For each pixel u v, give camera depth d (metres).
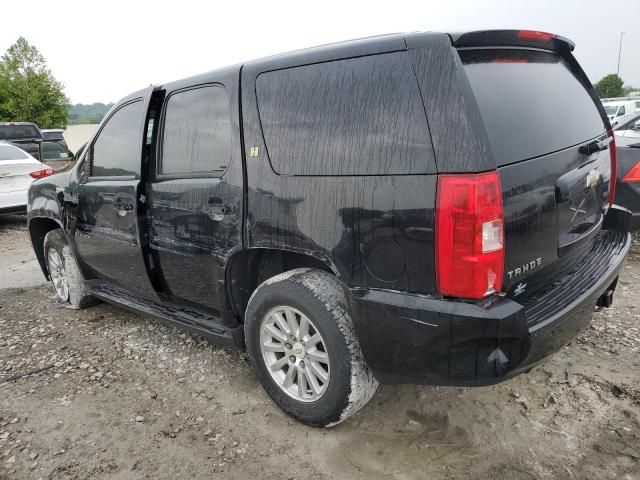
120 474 2.46
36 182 4.92
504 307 1.99
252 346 2.84
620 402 2.80
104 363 3.57
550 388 2.96
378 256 2.19
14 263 6.64
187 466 2.49
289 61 2.53
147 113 3.29
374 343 2.26
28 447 2.68
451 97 2.00
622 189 5.06
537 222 2.25
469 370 2.09
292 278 2.58
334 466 2.44
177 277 3.29
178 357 3.62
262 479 2.38
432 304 2.06
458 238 1.97
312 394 2.65
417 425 2.72
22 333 4.16
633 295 4.20
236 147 2.72
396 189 2.10
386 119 2.15
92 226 3.90
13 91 34.31
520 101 2.31
